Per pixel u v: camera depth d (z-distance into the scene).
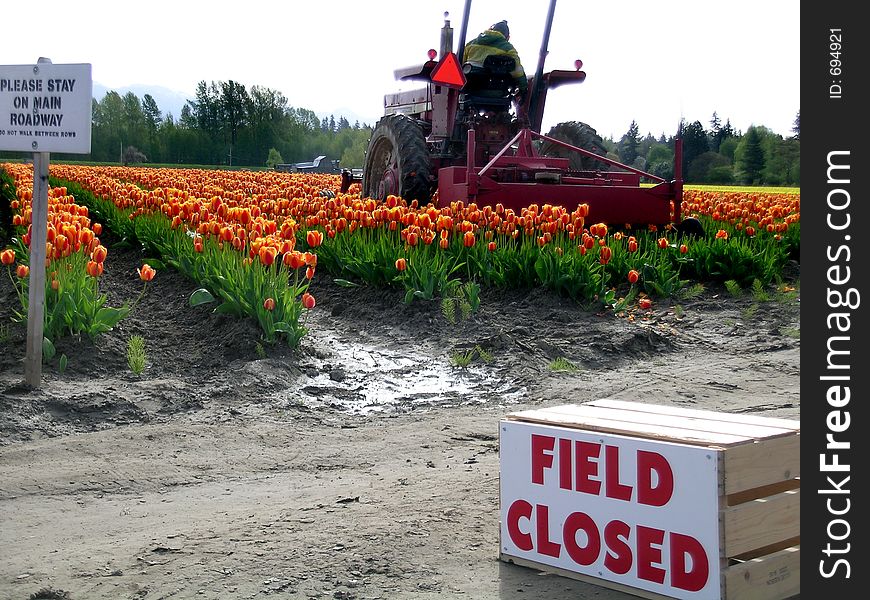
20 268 9.05
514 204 13.33
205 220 12.44
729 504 3.74
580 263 11.20
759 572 3.70
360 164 97.81
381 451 6.44
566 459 4.03
